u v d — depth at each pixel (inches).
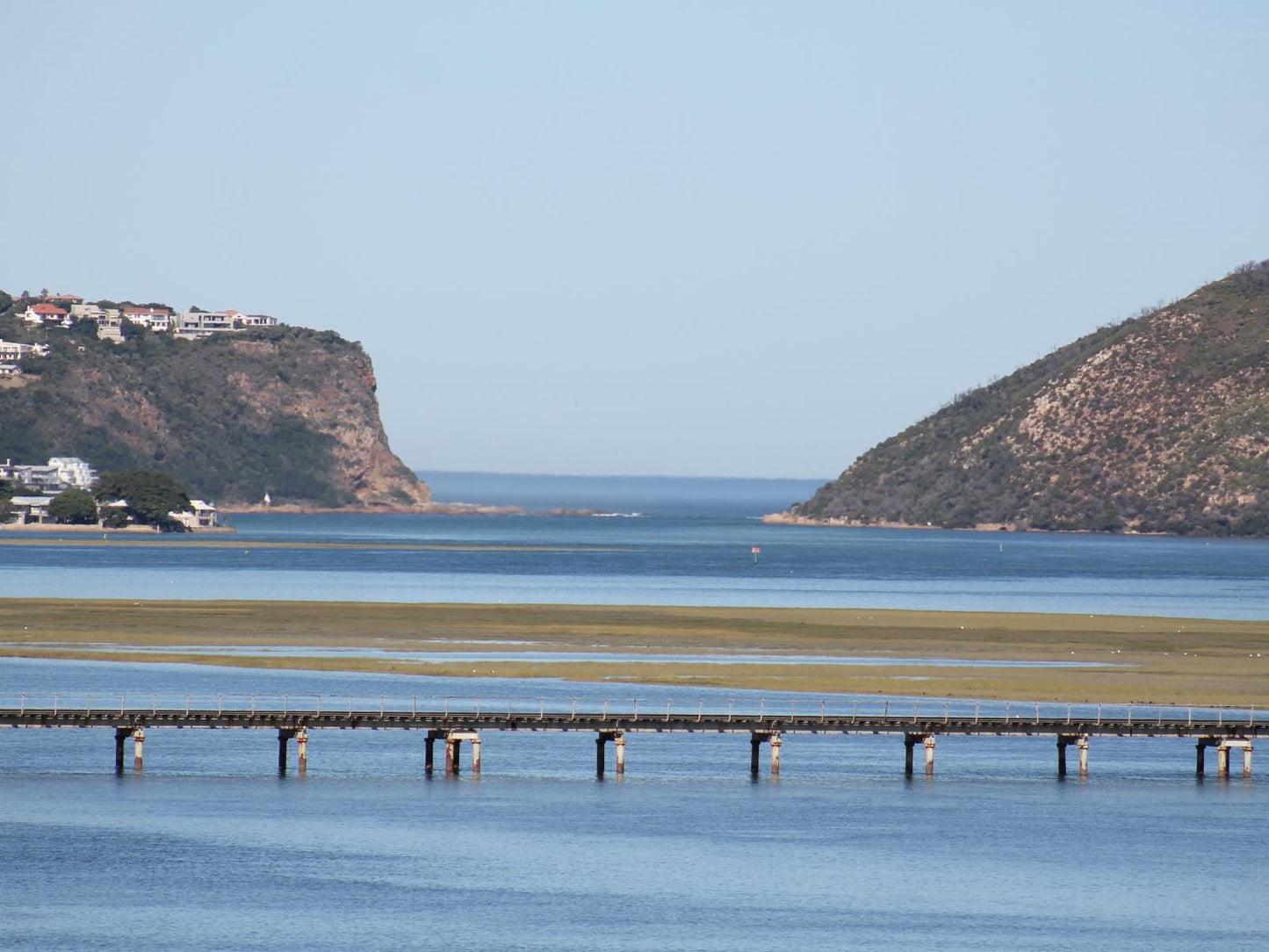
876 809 6186.0
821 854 5536.4
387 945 4566.9
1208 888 5221.5
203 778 6461.6
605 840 5654.5
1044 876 5324.8
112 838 5546.3
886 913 4928.6
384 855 5408.5
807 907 4972.9
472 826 5777.6
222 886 5049.2
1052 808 6245.1
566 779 6599.4
